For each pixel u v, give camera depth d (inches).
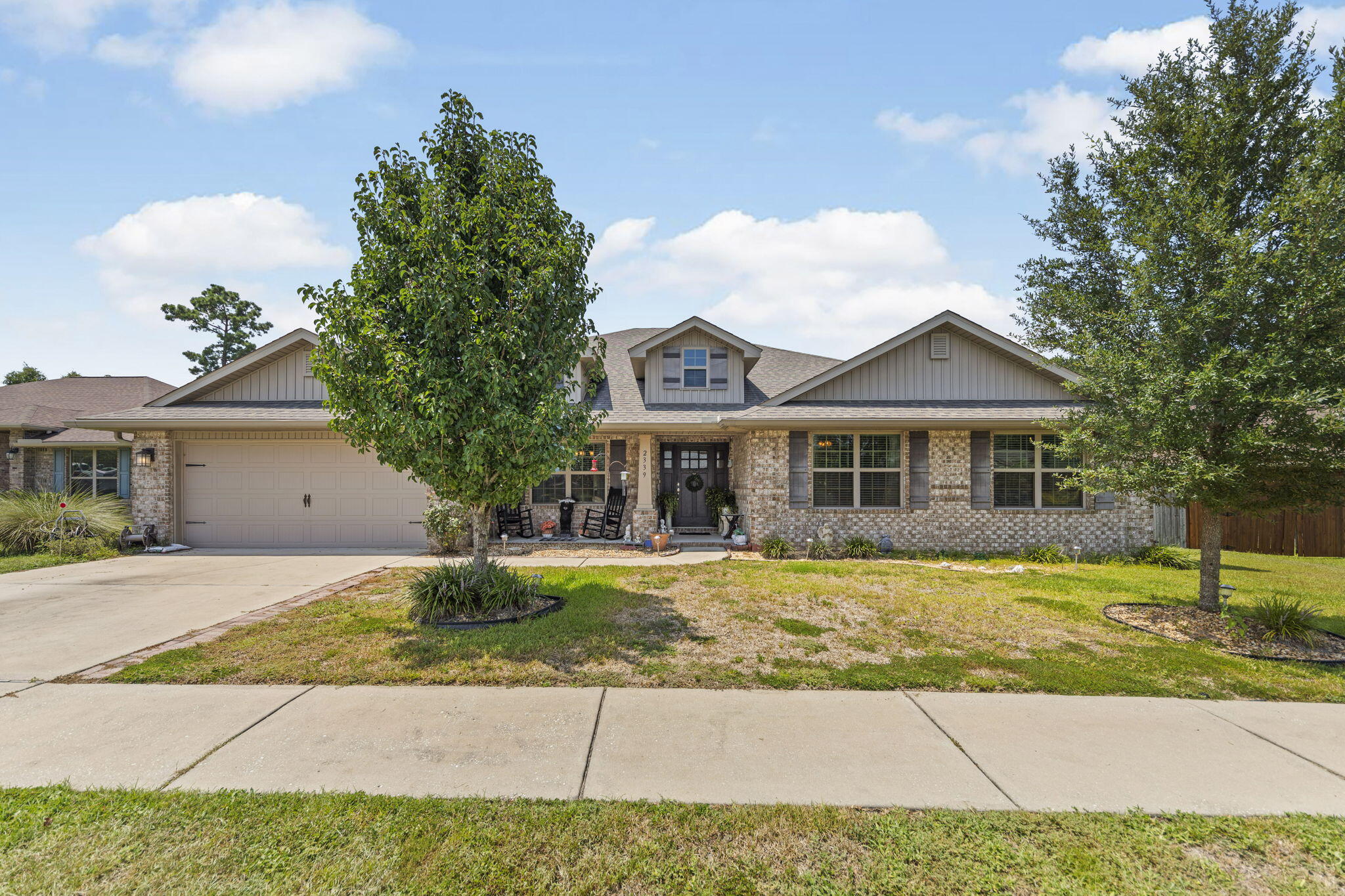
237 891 99.5
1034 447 509.7
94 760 140.9
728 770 138.8
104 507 529.0
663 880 103.4
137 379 783.1
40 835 112.5
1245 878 104.1
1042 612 282.8
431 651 220.2
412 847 110.3
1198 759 146.2
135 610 285.0
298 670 200.8
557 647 225.8
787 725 162.7
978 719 167.9
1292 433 235.9
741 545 518.0
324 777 134.5
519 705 174.9
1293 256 229.5
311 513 516.4
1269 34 257.0
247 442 517.0
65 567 411.8
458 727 160.2
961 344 529.0
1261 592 337.1
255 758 142.5
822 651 225.5
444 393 249.4
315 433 516.7
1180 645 236.5
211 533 516.4
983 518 506.0
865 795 129.0
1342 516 512.1
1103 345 288.8
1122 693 187.6
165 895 98.5
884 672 202.4
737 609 284.4
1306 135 253.6
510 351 263.7
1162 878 104.3
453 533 489.7
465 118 275.3
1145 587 342.3
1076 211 312.2
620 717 166.7
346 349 255.1
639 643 231.9
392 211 253.3
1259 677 201.8
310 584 349.7
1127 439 269.6
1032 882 103.3
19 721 161.9
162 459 505.7
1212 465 238.4
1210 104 265.6
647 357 588.1
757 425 495.8
